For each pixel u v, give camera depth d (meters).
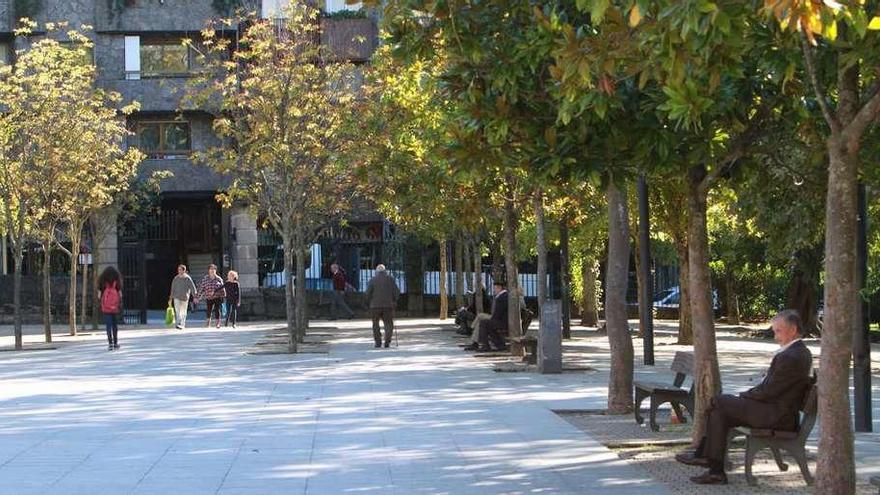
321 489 9.09
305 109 23.41
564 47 7.95
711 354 10.54
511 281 23.02
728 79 9.36
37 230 28.84
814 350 25.53
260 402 15.03
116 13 41.38
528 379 17.95
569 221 27.03
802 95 9.63
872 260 23.92
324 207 27.48
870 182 10.95
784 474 9.70
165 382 17.97
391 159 21.95
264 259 45.06
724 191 21.56
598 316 39.94
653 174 11.11
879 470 9.80
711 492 8.95
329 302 41.44
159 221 44.00
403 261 43.22
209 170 42.34
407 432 12.14
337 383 17.50
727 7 6.89
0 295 39.41
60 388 17.17
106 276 26.03
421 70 21.11
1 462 10.42
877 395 16.25
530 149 10.23
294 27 24.41
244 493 8.95
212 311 38.09
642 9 6.44
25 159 26.97
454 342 27.17
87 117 28.30
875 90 8.00
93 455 10.79
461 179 11.68
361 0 9.59
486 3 9.97
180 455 10.76
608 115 9.66
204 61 26.23
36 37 41.03
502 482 9.37
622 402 13.66
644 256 20.53
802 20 5.93
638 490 9.02
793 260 28.61
